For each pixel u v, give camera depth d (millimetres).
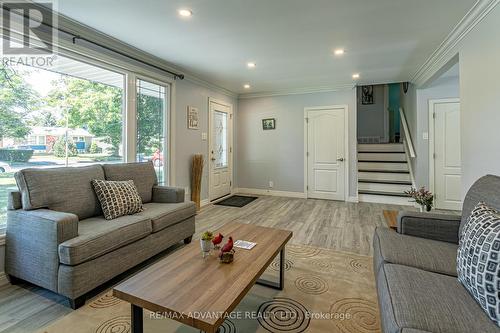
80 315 1743
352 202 5254
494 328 995
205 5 2305
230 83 5145
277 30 2811
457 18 2541
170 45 3213
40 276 1894
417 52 3439
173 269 1550
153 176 3299
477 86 2408
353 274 2303
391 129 7730
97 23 2625
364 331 1597
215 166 5387
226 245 1679
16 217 2021
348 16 2514
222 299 1257
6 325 1641
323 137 5523
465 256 1265
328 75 4555
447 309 1093
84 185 2482
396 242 1775
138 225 2287
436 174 4633
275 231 2234
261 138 6066
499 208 1361
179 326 1646
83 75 2918
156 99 3916
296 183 5781
